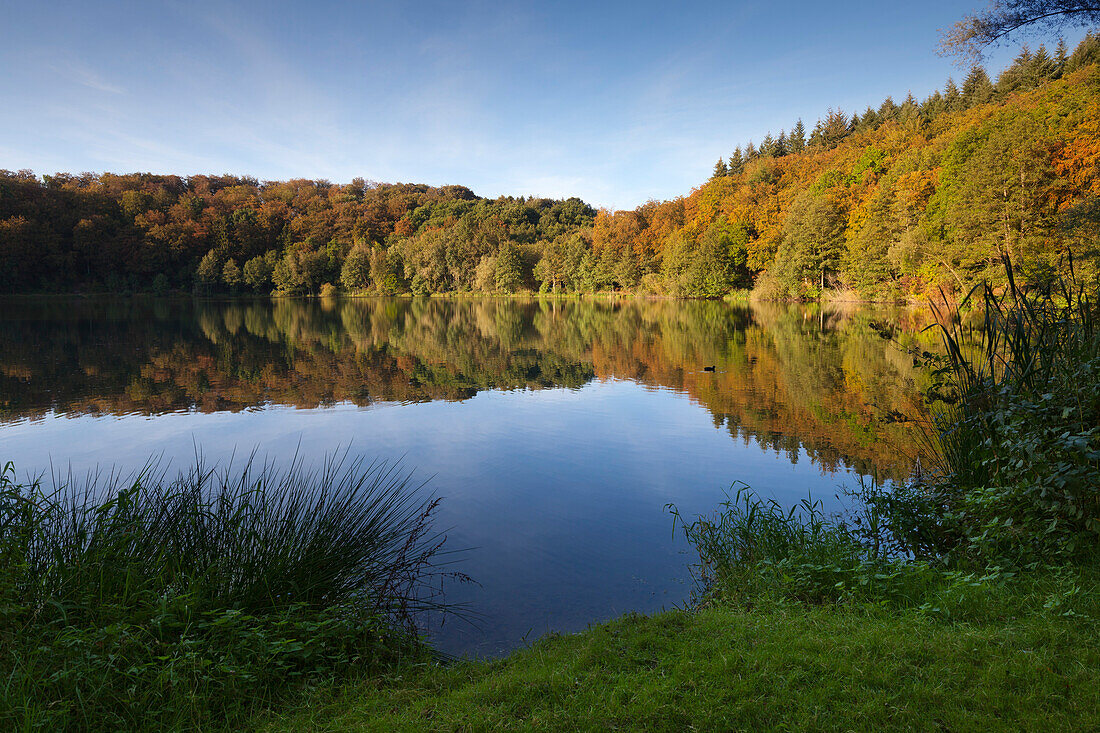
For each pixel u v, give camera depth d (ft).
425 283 237.86
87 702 7.79
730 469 23.70
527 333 88.58
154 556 11.35
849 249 134.00
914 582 11.30
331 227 286.46
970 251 90.79
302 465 24.79
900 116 245.24
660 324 99.71
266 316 130.62
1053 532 11.67
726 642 9.53
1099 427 11.03
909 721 7.16
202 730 7.87
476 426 31.86
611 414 34.45
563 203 322.55
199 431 31.09
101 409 36.94
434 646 11.46
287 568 11.64
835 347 62.03
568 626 12.21
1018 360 14.57
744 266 181.68
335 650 10.31
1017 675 7.82
